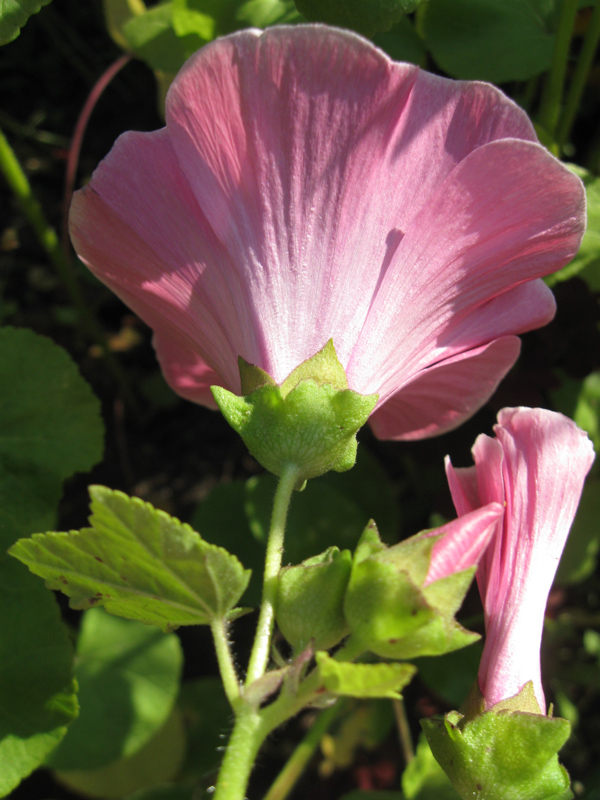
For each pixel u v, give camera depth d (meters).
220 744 0.25
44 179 0.34
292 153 0.13
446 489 0.24
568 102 0.22
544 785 0.13
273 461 0.13
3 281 0.33
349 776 0.28
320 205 0.13
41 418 0.20
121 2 0.26
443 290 0.14
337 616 0.12
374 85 0.12
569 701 0.27
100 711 0.22
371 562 0.11
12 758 0.17
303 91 0.12
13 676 0.17
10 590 0.18
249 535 0.25
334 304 0.13
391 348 0.14
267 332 0.13
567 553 0.25
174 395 0.31
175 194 0.14
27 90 0.35
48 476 0.19
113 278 0.16
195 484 0.30
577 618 0.28
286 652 0.27
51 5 0.34
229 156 0.13
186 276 0.14
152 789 0.23
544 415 0.14
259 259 0.13
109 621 0.23
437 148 0.13
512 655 0.13
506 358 0.16
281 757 0.28
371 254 0.13
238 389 0.14
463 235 0.14
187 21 0.20
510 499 0.13
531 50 0.21
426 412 0.17
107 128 0.35
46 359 0.20
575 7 0.20
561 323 0.22
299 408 0.13
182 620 0.13
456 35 0.21
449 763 0.13
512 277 0.15
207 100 0.12
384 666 0.11
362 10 0.15
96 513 0.11
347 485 0.24
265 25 0.20
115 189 0.14
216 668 0.28
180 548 0.11
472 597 0.24
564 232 0.14
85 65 0.35
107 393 0.31
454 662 0.24
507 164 0.13
